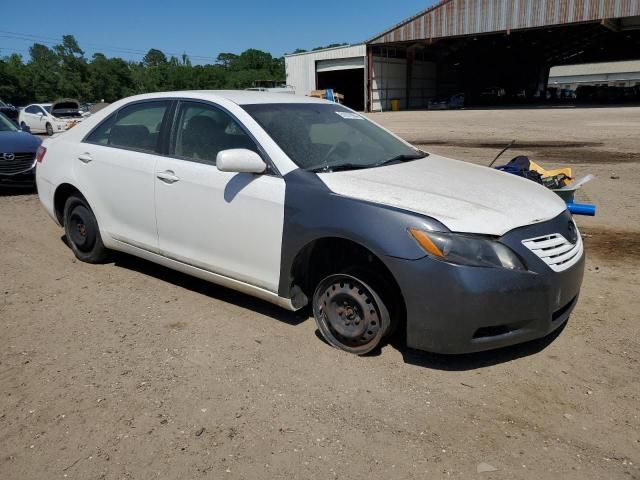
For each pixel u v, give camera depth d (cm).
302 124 417
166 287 483
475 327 309
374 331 347
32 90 7462
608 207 761
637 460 261
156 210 443
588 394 314
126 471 259
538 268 316
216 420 296
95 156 493
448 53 5631
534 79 6300
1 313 432
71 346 378
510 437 279
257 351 368
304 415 299
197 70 9506
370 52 4397
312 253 377
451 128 2348
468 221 315
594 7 3425
